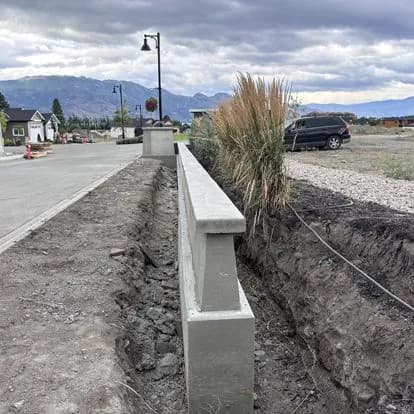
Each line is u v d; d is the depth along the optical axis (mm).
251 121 5309
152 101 24828
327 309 3521
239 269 5594
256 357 3818
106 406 2264
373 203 5086
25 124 52312
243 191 5738
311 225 4496
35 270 4129
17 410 2199
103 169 13367
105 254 4570
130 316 3658
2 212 6766
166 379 3188
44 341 2857
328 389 3195
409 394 2441
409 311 2910
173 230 7000
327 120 16562
